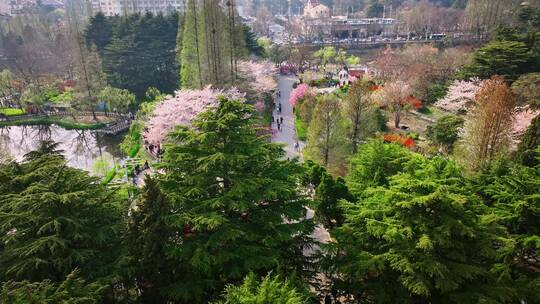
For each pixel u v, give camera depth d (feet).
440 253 58.34
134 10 528.22
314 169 102.99
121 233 67.26
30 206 61.31
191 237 64.13
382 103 193.57
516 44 196.44
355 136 139.74
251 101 207.62
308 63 369.09
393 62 259.60
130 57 281.33
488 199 81.46
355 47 427.33
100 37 313.32
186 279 61.26
